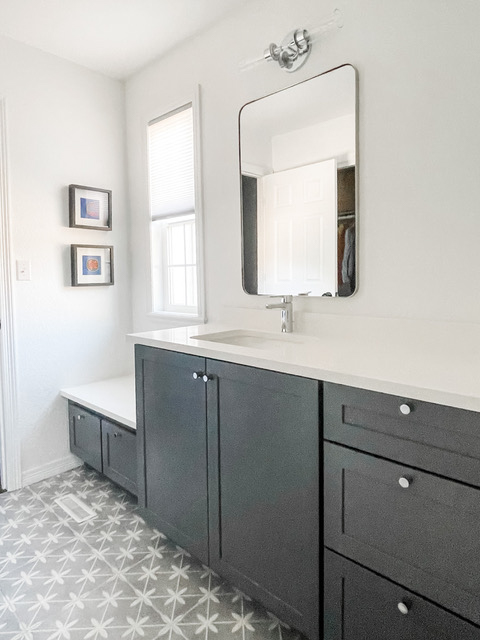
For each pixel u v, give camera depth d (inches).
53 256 97.5
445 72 56.1
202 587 63.1
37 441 96.8
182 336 71.2
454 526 37.3
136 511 84.0
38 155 94.0
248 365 53.9
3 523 79.7
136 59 97.9
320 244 70.7
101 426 90.5
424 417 38.3
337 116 66.9
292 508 50.2
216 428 59.1
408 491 39.9
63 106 97.7
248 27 79.0
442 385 38.4
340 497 45.3
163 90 97.6
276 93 75.2
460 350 55.9
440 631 38.6
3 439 92.0
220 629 55.4
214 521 60.7
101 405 89.0
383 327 63.2
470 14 53.8
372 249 64.5
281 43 73.6
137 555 70.4
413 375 42.4
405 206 60.7
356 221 65.6
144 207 106.4
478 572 36.1
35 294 95.1
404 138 60.1
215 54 85.3
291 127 73.4
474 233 55.0
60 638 54.1
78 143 100.7
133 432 82.1
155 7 79.0
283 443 50.6
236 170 83.5
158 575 65.6
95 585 63.6
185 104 92.4
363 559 43.9
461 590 37.1
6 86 88.7
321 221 70.2
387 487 41.4
